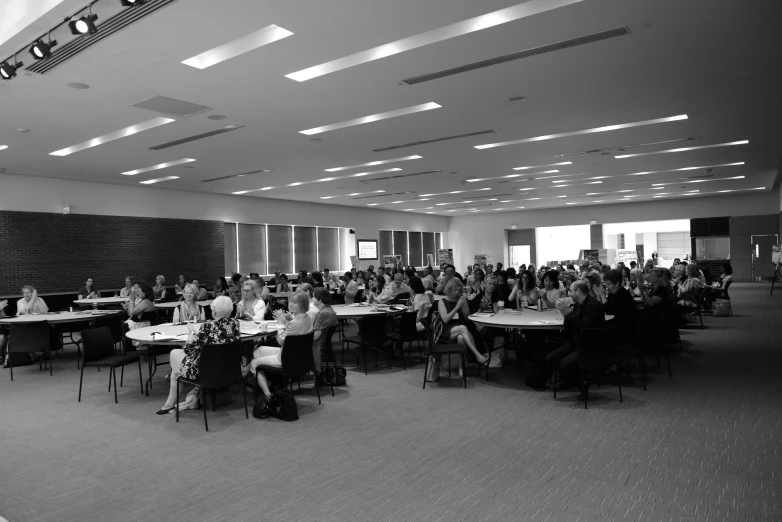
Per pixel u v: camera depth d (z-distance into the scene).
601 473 3.64
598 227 24.11
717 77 6.49
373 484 3.53
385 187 15.89
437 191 17.14
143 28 4.71
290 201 18.84
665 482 3.47
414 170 12.97
